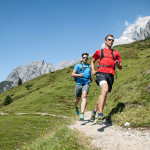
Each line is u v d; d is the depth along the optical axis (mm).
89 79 6645
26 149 4996
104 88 4438
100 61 4824
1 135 10477
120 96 9891
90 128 5074
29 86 90625
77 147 3252
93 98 39750
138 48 130000
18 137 9781
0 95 94125
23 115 24641
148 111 5527
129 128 4594
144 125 4555
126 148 3074
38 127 12727
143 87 8188
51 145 3664
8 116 23562
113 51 4953
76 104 7082
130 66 64875
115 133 4219
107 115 7492
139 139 3551
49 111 30172
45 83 87312
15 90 92312
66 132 4156
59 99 44062
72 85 60844
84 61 6645
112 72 4719
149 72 9977
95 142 3541
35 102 43719
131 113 5891
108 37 4988
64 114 23844
